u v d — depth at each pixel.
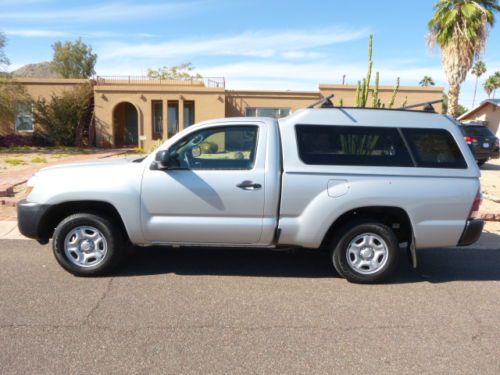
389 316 4.12
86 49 52.53
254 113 25.72
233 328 3.80
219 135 4.86
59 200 4.74
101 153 21.12
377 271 4.89
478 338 3.72
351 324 3.94
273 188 4.70
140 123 25.28
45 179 4.85
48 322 3.83
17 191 9.80
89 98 25.72
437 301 4.50
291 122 4.86
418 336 3.73
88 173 4.82
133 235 4.82
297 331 3.78
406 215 4.80
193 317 4.00
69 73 52.09
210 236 4.84
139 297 4.42
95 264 4.91
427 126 4.89
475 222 4.85
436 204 4.75
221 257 5.79
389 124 4.87
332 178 4.71
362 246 4.91
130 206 4.73
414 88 25.47
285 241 4.85
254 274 5.19
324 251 5.89
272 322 3.94
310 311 4.19
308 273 5.27
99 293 4.50
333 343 3.58
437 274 5.33
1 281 4.78
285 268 5.42
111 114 25.25
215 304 4.30
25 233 4.86
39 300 4.29
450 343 3.62
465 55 19.47
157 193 4.73
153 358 3.29
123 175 4.77
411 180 4.73
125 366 3.18
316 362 3.29
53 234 4.97
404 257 6.01
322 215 4.71
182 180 4.72
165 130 25.17
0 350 3.36
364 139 4.83
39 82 25.62
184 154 4.83
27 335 3.60
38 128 25.55
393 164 4.78
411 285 4.94
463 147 4.87
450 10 19.56
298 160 4.75
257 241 4.87
